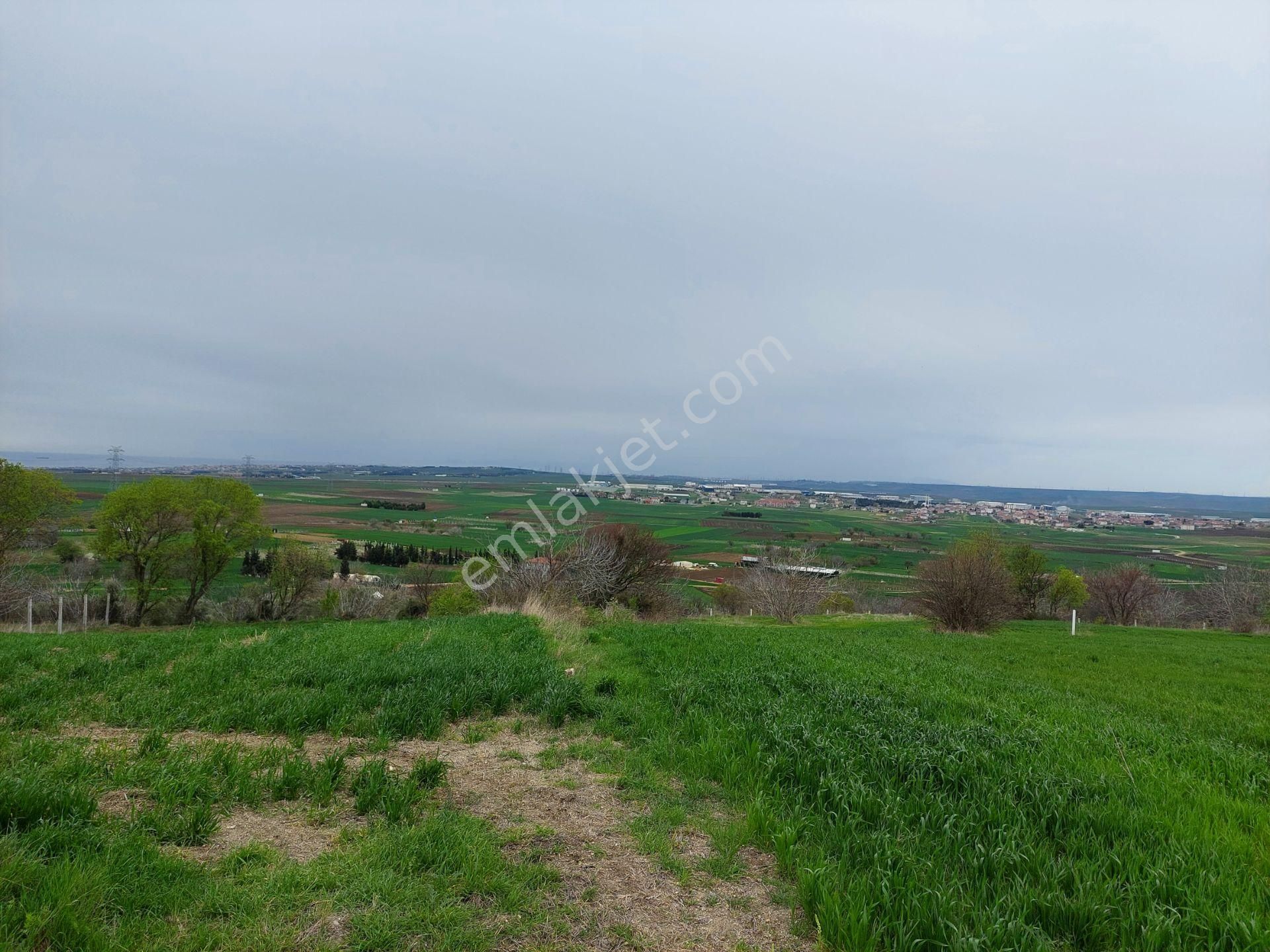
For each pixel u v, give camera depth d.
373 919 3.54
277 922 3.49
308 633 15.30
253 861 4.13
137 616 47.75
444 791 5.64
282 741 6.77
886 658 16.08
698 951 3.50
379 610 47.16
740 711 8.41
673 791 5.88
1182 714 11.02
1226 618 55.69
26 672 8.96
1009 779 5.94
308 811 5.01
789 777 6.05
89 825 4.24
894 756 6.33
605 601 37.34
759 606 50.66
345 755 6.13
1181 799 5.98
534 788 5.86
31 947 3.03
